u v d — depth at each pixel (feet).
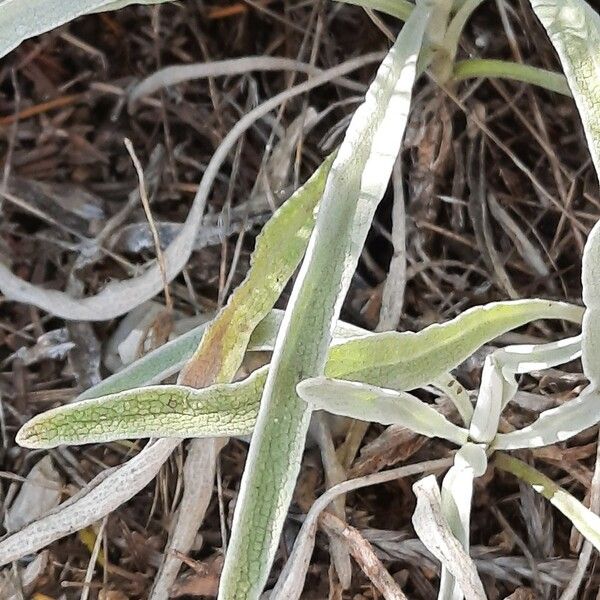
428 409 0.55
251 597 0.46
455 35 0.67
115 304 0.72
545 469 0.68
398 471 0.61
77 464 0.70
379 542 0.65
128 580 0.66
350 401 0.49
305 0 0.83
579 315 0.57
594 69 0.50
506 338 0.70
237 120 0.82
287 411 0.48
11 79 0.82
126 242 0.78
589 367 0.54
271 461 0.47
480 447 0.59
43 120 0.81
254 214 0.76
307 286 0.48
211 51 0.84
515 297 0.72
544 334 0.71
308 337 0.48
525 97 0.78
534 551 0.66
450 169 0.76
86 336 0.74
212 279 0.76
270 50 0.84
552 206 0.76
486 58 0.80
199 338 0.65
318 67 0.82
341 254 0.49
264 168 0.76
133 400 0.53
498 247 0.76
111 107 0.83
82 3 0.54
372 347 0.54
